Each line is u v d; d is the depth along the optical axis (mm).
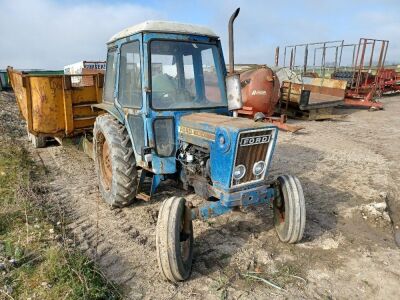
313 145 8750
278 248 3963
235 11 3590
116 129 4715
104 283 3254
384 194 5559
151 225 4445
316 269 3609
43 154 7535
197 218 3451
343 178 6324
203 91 4309
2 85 21844
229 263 3664
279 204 3973
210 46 4379
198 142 3738
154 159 4090
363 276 3512
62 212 4766
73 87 6898
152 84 4000
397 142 9094
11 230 4090
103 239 4098
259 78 10422
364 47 15727
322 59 17094
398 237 4367
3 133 9016
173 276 3225
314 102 12180
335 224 4602
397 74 20656
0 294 3025
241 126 3391
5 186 5344
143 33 3938
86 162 7039
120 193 4578
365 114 13938
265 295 3199
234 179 3436
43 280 3209
